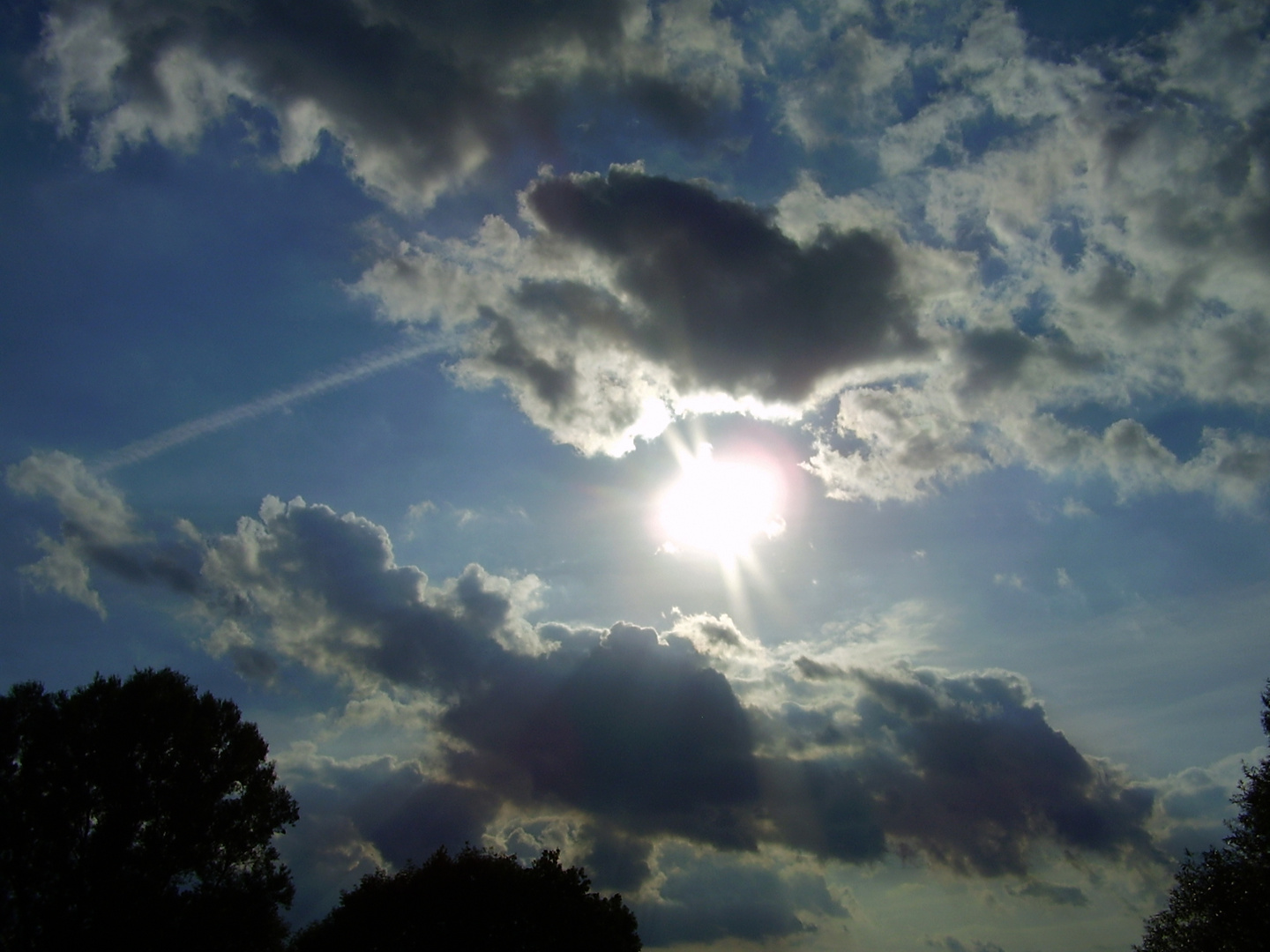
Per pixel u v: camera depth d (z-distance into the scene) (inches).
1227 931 1293.1
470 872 1753.2
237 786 1537.9
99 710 1438.2
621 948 1742.1
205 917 1370.6
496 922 1684.3
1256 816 1290.6
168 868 1403.8
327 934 1684.3
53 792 1362.0
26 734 1382.9
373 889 1749.5
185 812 1417.3
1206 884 1360.7
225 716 1560.0
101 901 1305.4
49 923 1277.1
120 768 1398.9
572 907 1732.3
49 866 1322.6
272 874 1501.0
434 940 1667.1
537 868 1814.7
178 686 1520.7
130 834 1400.1
